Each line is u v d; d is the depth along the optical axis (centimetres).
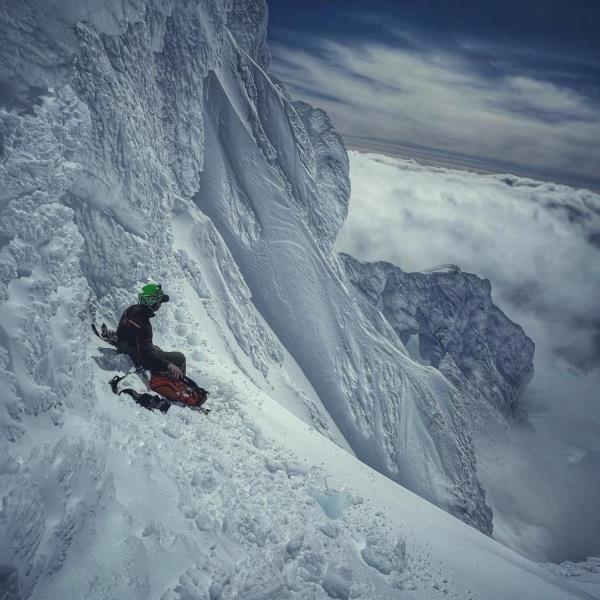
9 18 565
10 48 569
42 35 605
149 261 945
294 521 557
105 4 700
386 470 3850
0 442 381
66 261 530
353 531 613
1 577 331
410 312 10169
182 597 405
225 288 2259
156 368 636
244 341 2366
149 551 420
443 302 10525
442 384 5084
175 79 2250
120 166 859
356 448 3734
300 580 494
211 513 499
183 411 630
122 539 409
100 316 801
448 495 4122
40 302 468
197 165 2362
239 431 685
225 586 434
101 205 842
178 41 2256
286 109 4131
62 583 366
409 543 649
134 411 566
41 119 567
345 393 3750
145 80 1149
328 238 4109
